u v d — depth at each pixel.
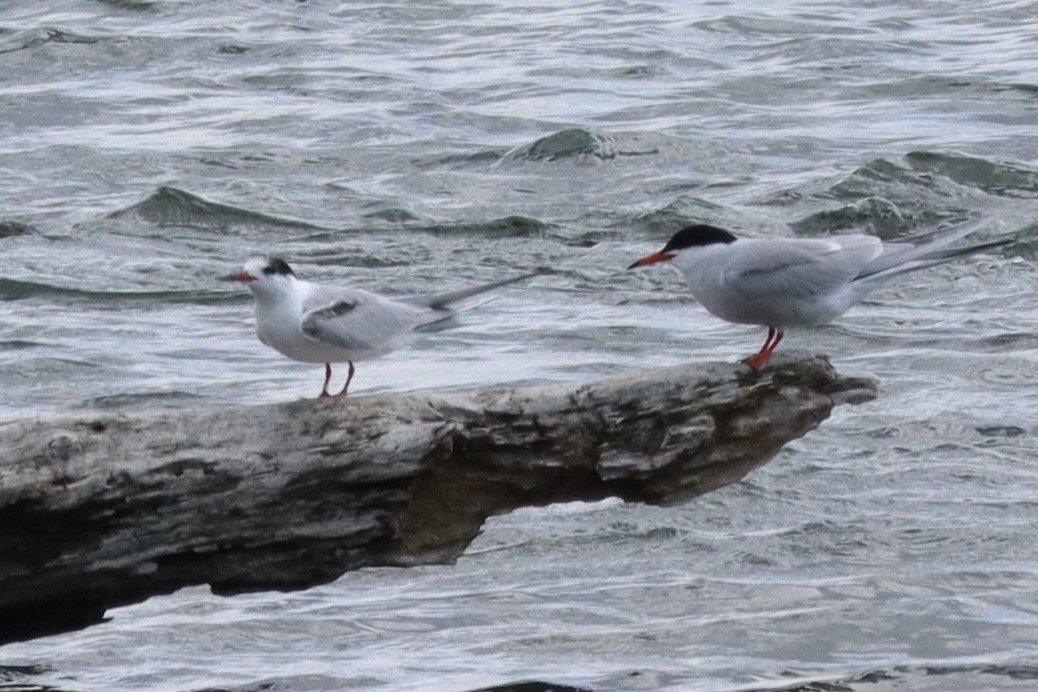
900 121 25.36
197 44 30.03
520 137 24.91
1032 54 28.75
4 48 29.53
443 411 9.09
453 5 33.44
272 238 20.66
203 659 10.75
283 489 8.75
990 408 14.63
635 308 18.09
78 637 11.06
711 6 32.78
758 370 9.76
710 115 25.80
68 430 8.48
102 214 21.42
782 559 12.02
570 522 12.64
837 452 13.70
